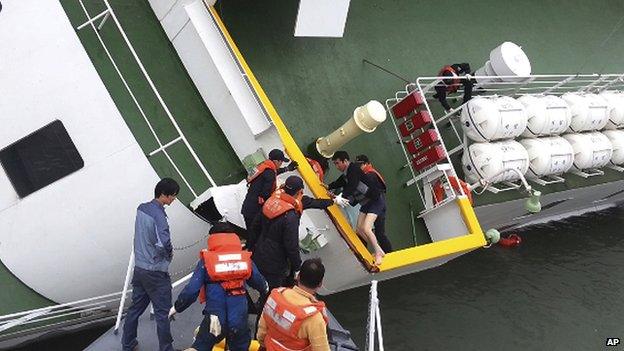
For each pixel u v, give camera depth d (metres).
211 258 4.41
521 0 12.35
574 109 9.61
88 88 6.48
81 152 6.56
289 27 8.54
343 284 7.15
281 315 3.97
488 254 12.10
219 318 4.34
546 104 9.12
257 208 5.72
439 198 8.20
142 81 6.71
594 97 9.96
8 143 6.55
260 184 5.74
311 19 7.15
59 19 6.46
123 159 6.56
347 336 5.47
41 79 6.47
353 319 9.40
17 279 6.92
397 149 8.70
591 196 12.37
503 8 11.88
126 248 6.90
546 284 11.35
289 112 8.03
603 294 11.29
